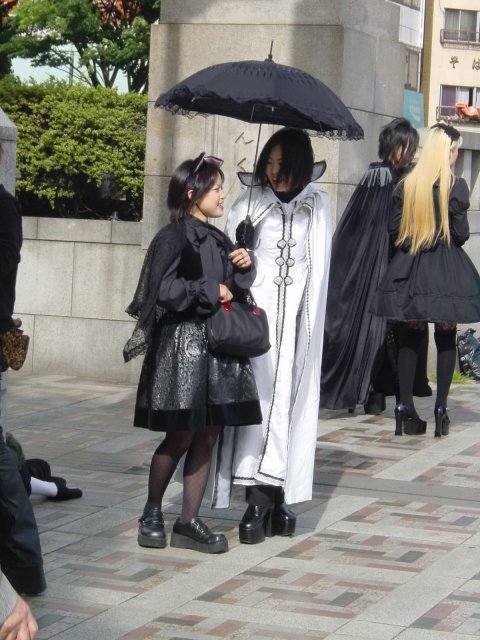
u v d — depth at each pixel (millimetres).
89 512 6680
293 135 6137
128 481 7426
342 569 5773
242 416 5758
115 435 8844
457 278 8633
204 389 5688
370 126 10859
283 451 6062
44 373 11688
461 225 8641
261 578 5613
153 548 6027
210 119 10727
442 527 6559
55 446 8430
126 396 10594
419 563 5891
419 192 8547
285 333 6102
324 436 8977
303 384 6168
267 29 10555
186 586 5477
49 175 13906
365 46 10672
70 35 25500
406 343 9055
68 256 11523
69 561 5801
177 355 5688
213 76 5863
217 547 5961
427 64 59969
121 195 14328
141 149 13766
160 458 6008
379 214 9438
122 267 11367
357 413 10000
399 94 11406
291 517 6312
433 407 10328
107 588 5422
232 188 10672
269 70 5848
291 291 6125
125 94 13852
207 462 6023
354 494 7250
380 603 5281
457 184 8609
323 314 6207
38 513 6629
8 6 23844
